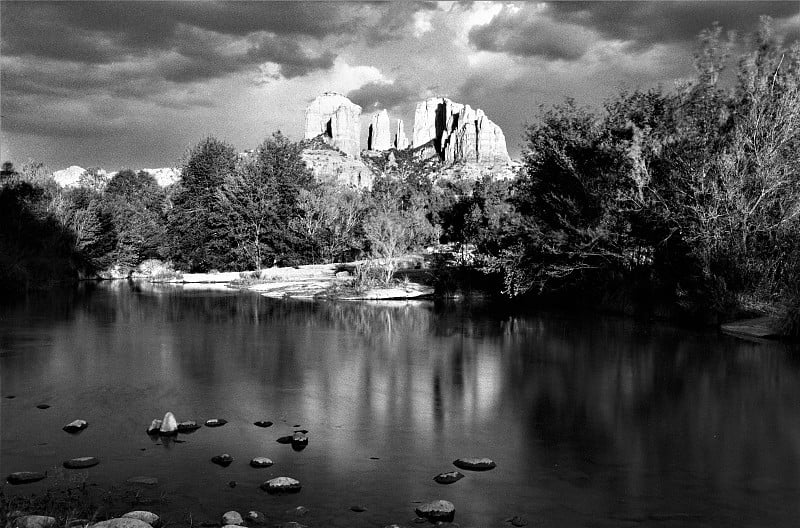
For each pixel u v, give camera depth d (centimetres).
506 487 971
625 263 3572
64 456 1091
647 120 3438
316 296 4534
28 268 5094
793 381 1752
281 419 1347
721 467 1075
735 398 1557
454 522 838
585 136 3641
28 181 5928
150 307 3725
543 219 3909
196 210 7506
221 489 944
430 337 2588
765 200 2889
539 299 4275
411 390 1628
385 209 6300
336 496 923
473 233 5284
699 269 3017
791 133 2902
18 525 722
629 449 1166
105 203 6988
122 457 1089
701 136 3122
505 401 1516
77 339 2434
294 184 7362
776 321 2575
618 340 2506
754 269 2856
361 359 2067
